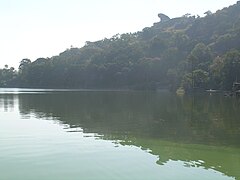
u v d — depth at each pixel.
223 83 133.00
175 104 68.25
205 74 141.12
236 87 119.69
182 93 129.12
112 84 191.25
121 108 57.81
